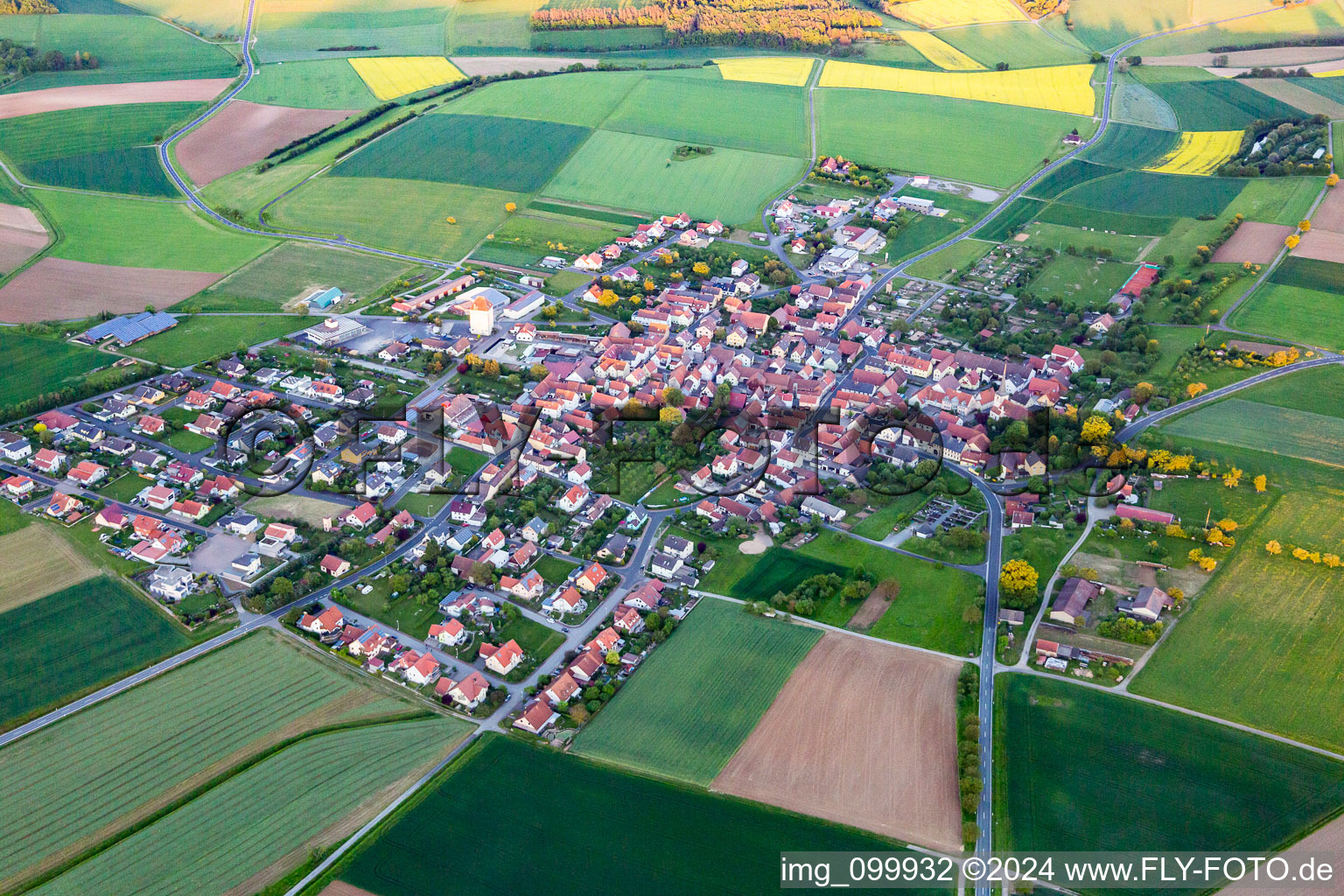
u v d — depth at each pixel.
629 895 176.88
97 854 184.50
